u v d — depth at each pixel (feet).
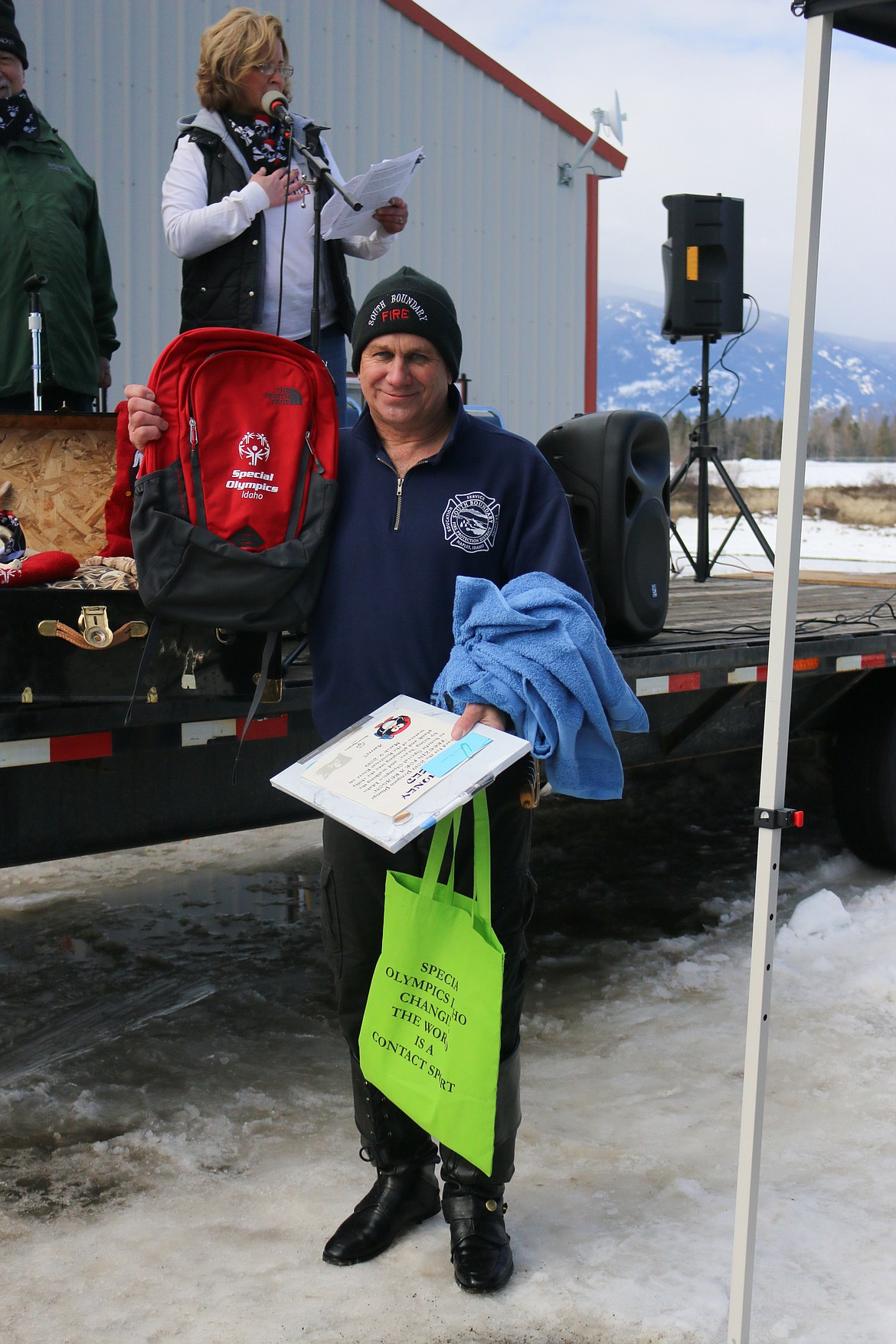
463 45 32.04
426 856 6.66
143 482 6.54
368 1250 6.87
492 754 5.69
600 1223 7.27
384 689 6.63
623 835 16.56
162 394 6.64
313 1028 10.39
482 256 33.37
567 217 35.14
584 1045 10.06
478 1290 6.51
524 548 6.57
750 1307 5.85
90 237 12.51
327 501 6.68
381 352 6.37
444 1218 7.12
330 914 6.84
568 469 11.34
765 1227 7.19
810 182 5.51
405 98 31.17
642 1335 6.20
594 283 36.14
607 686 6.18
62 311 11.73
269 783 8.97
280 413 6.72
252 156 9.93
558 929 13.04
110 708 7.10
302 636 10.06
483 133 32.91
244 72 9.77
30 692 6.72
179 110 26.91
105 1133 8.46
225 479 6.61
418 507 6.55
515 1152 7.68
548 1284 6.62
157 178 26.76
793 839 16.29
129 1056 9.73
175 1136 8.38
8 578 6.88
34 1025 10.34
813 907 12.79
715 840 16.30
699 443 22.48
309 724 8.54
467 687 6.08
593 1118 8.68
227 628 6.67
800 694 13.55
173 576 6.52
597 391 36.63
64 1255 6.95
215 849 15.88
